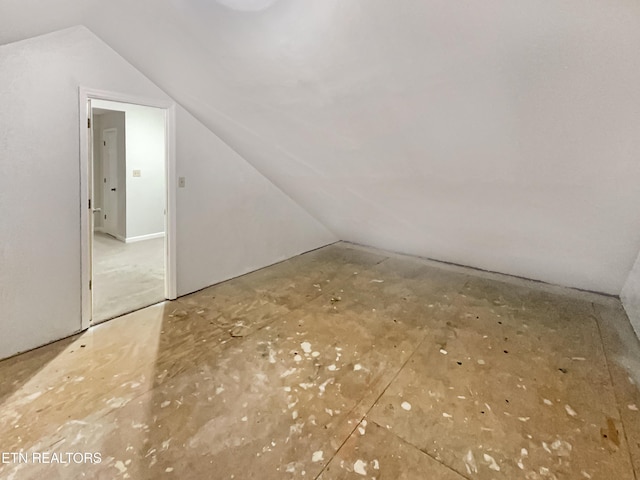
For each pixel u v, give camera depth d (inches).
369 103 85.5
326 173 137.2
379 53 68.9
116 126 218.8
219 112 116.9
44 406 75.2
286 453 66.0
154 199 232.4
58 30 87.8
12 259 88.9
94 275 154.7
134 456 64.1
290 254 190.2
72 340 101.1
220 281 151.2
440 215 141.3
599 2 47.4
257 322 117.3
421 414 77.0
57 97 91.2
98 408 75.4
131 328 109.7
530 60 60.5
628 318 127.0
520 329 118.0
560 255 136.5
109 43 97.7
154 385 83.6
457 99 75.1
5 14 65.8
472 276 169.0
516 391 85.7
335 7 60.7
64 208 97.0
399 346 105.1
